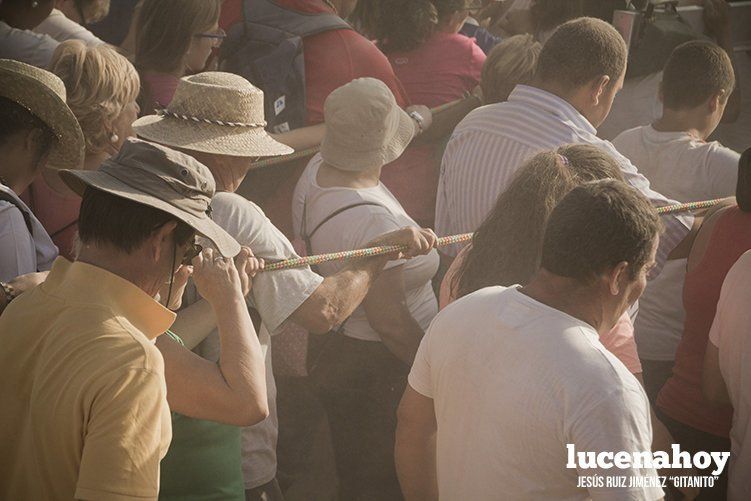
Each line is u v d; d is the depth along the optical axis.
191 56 11.63
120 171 5.54
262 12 12.52
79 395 5.04
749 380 8.15
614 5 13.80
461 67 13.59
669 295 10.52
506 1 16.92
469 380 6.18
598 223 5.97
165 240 5.55
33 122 7.48
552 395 5.77
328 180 9.51
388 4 13.37
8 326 5.47
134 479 4.98
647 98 12.76
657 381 10.78
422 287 9.93
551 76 9.52
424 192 13.35
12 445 5.41
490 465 6.04
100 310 5.29
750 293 8.04
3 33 11.47
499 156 9.55
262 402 6.25
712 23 15.10
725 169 10.60
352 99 9.34
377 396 9.81
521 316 6.08
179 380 6.12
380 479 9.98
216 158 8.11
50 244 7.74
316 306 7.97
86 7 13.66
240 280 7.07
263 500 8.65
